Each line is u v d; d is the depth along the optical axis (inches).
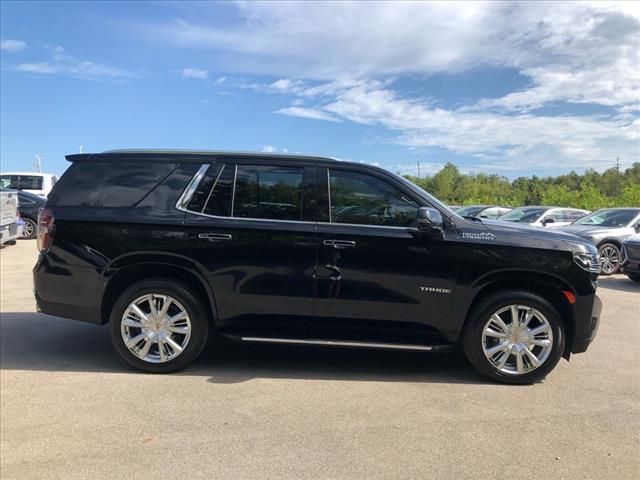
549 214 665.6
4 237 528.4
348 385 180.5
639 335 257.0
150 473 121.6
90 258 187.5
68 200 192.5
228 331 190.9
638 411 162.1
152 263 186.9
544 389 180.5
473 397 171.8
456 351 224.2
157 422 148.1
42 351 211.2
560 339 183.2
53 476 120.0
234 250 185.2
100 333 238.4
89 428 143.9
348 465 126.5
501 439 141.6
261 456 130.0
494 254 181.6
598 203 1387.8
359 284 183.5
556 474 124.5
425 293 183.5
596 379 191.6
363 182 189.3
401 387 179.8
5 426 144.6
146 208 189.0
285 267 184.7
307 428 145.9
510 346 183.9
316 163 190.9
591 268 184.2
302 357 211.3
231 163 191.6
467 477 122.3
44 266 191.2
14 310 279.9
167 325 188.2
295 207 188.2
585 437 143.9
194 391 171.9
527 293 183.6
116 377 183.8
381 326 186.9
